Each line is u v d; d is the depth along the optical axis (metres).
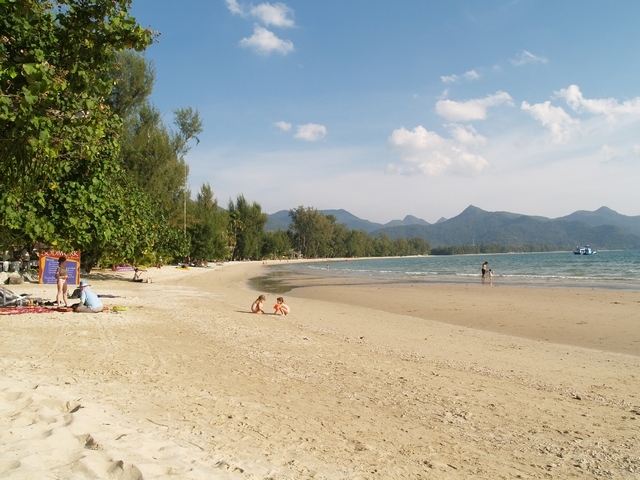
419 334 13.91
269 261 134.62
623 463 4.82
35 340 9.36
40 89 5.43
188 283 37.44
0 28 6.37
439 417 6.13
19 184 8.10
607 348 12.20
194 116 39.72
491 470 4.54
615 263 75.44
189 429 4.84
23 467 3.20
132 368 7.52
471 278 45.06
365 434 5.30
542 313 18.95
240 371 7.93
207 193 90.50
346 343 11.56
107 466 3.49
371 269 77.81
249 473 3.82
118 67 7.53
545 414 6.48
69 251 15.59
